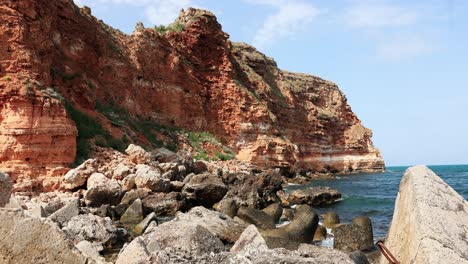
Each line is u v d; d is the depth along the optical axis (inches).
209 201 981.2
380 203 1158.3
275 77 3073.3
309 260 240.4
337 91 3730.3
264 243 365.7
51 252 215.3
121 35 1927.9
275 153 2206.0
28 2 1075.9
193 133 2031.3
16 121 917.2
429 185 200.2
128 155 1139.3
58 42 1400.1
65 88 1300.4
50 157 950.4
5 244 215.8
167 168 1139.3
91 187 823.1
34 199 793.6
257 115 2263.8
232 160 1936.5
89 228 508.4
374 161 3319.4
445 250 168.4
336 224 746.8
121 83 1763.0
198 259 262.1
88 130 1198.9
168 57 2058.3
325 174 2824.8
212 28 2341.3
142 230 612.4
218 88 2244.1
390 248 210.8
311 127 3021.7
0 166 890.1
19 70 992.9
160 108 1959.9
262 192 1059.3
